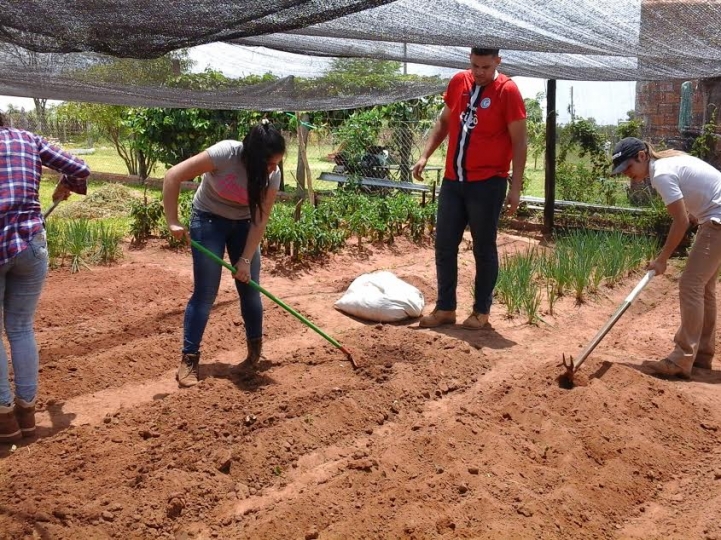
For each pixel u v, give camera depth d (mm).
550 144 10805
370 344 5988
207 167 4875
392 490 3787
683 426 4762
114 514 3578
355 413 4719
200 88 7117
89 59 5410
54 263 8578
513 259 8477
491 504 3660
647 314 7422
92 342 6129
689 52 5965
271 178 4938
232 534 3529
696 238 5469
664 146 11188
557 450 4316
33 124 23203
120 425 4438
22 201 4172
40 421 4727
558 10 4379
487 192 6344
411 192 13609
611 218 10742
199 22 3480
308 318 6879
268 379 5262
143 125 15328
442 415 4777
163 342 6023
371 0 3316
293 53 6672
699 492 4035
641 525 3711
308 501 3693
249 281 5113
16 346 4359
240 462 4105
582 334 6684
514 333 6637
